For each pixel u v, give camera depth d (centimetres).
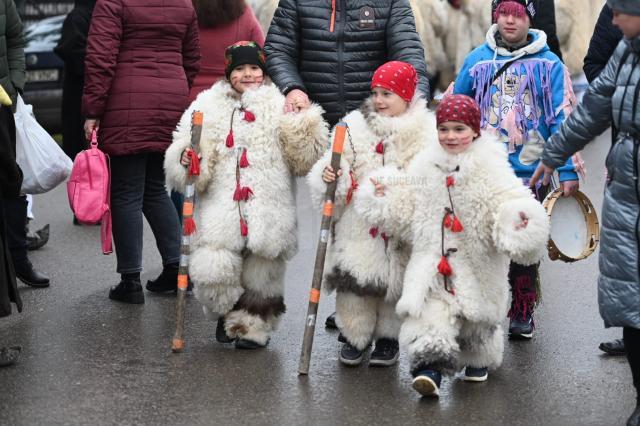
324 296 938
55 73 1775
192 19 934
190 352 793
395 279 733
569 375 740
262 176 779
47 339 827
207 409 676
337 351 795
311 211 1306
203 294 790
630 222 620
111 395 702
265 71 805
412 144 740
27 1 1764
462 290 688
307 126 770
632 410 673
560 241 753
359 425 649
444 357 681
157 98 912
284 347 804
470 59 839
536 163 823
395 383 724
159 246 957
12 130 852
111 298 940
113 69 902
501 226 664
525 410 675
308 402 688
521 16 812
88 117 909
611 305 629
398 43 854
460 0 1512
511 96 820
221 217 777
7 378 735
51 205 1380
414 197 705
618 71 626
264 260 788
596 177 1466
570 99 816
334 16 865
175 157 784
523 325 818
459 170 684
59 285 991
